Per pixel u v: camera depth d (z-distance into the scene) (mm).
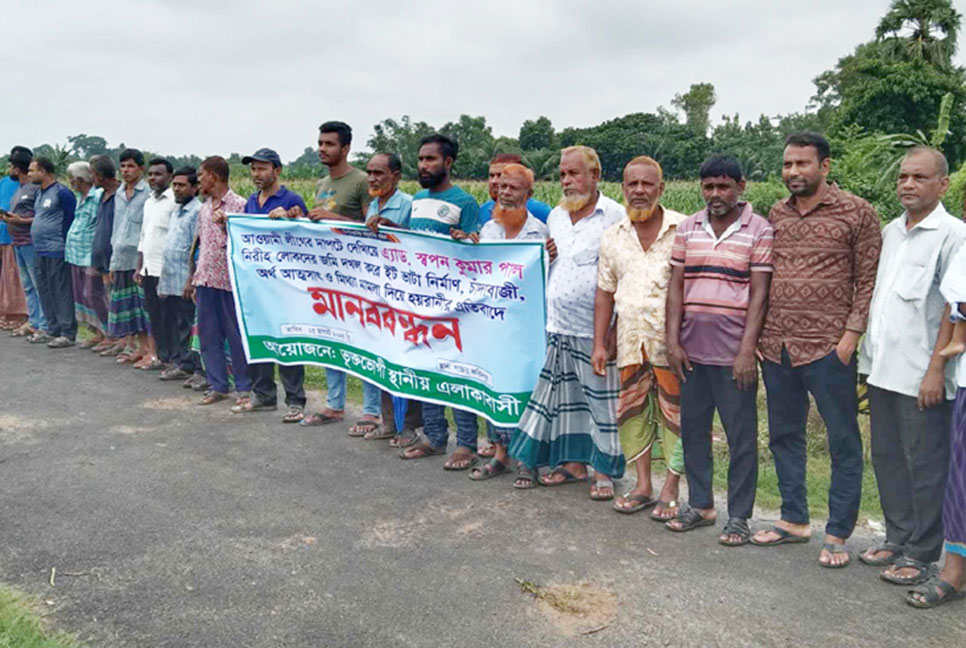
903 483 3832
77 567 3846
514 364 5039
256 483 4961
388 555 3998
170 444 5664
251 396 6500
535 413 4863
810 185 3756
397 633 3299
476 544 4133
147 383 7285
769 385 4043
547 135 77188
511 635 3287
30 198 8758
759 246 3969
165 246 7043
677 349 4223
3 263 9422
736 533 4133
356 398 6945
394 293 5535
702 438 4297
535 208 5227
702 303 4098
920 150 3607
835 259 3771
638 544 4148
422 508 4609
